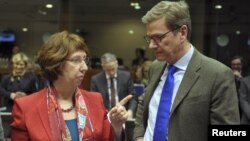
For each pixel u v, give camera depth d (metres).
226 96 2.06
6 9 11.03
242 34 10.69
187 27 2.13
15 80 5.74
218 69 2.11
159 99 2.29
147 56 9.09
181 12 2.09
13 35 11.52
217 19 10.51
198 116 2.09
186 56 2.20
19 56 5.79
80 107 2.04
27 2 10.61
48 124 1.98
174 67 2.23
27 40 11.57
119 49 11.77
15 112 2.03
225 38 10.67
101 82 5.32
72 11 11.45
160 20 2.07
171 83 2.22
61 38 2.00
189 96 2.11
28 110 2.01
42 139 1.94
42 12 11.30
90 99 2.12
